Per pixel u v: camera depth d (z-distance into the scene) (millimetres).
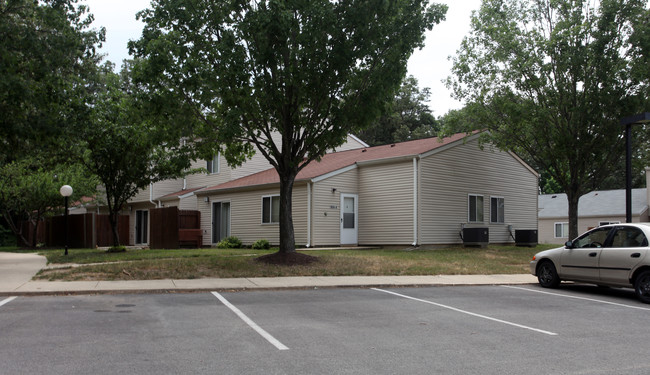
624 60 19375
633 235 11203
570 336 7219
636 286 10734
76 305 8859
